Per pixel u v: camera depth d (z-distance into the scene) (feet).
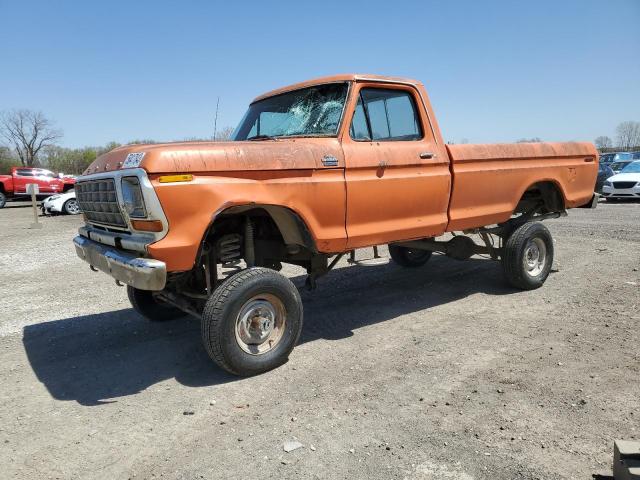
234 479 9.07
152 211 11.65
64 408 12.05
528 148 20.34
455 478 8.85
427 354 14.47
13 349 16.15
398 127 16.79
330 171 14.55
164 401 12.21
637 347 14.21
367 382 12.79
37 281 25.93
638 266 24.02
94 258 14.20
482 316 17.78
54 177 91.71
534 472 8.89
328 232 14.65
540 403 11.32
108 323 18.60
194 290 15.97
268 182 13.28
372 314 18.58
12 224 58.23
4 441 10.63
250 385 12.88
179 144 12.66
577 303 18.71
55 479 9.30
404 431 10.42
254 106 18.61
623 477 8.26
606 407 11.00
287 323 13.93
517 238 20.11
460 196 18.02
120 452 10.11
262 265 16.31
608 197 65.36
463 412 11.08
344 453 9.73
